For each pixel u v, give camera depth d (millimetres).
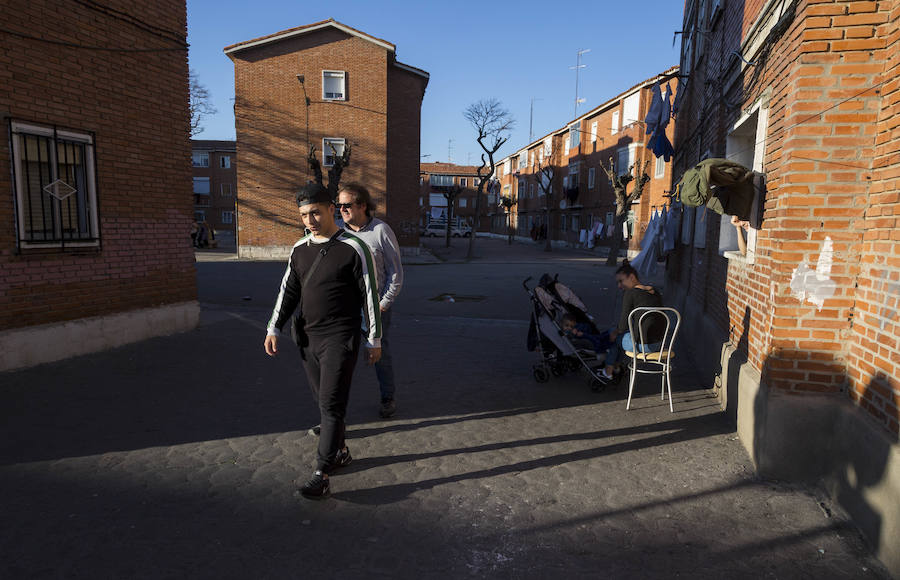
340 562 2701
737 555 2832
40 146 6070
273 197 24719
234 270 19250
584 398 5438
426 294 14016
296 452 3990
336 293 3373
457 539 2928
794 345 3607
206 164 55094
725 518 3186
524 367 6656
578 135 40938
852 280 3490
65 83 6281
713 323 6605
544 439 4344
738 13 6594
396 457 3969
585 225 40500
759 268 4348
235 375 5961
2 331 5703
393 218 29062
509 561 2744
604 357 5719
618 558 2787
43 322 6133
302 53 24344
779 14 4066
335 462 3602
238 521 3045
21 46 5805
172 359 6527
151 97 7469
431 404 5172
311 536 2922
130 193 7203
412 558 2750
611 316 11133
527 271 21469
